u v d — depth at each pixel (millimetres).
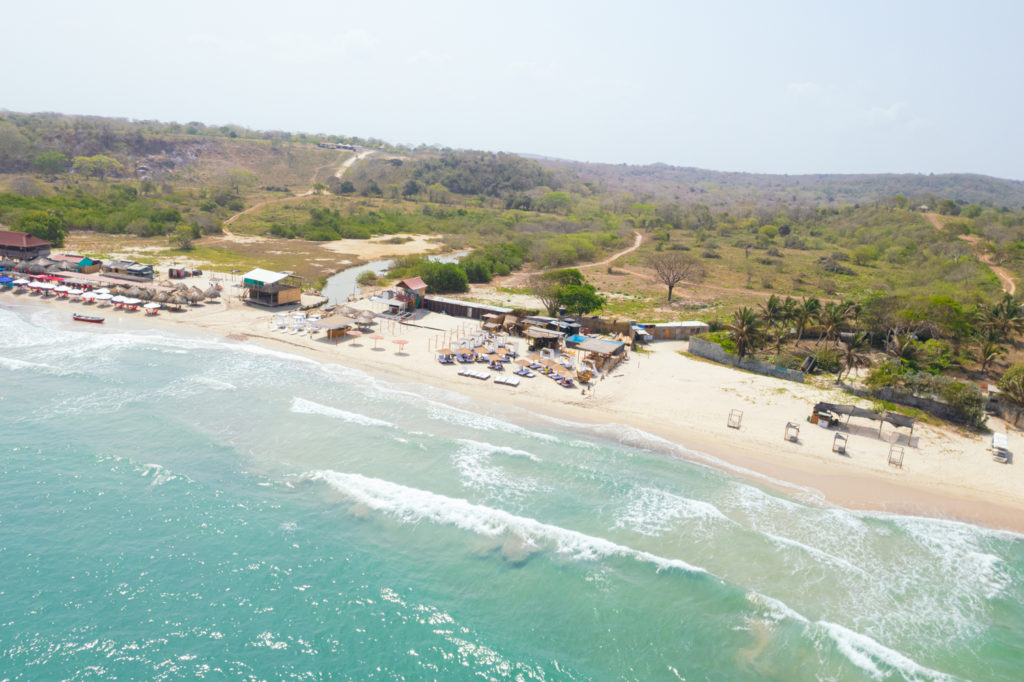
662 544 37312
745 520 40250
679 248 171875
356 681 27391
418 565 34875
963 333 79500
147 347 66438
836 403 60188
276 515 38531
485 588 33375
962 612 33188
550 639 30328
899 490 45406
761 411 57969
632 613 31953
